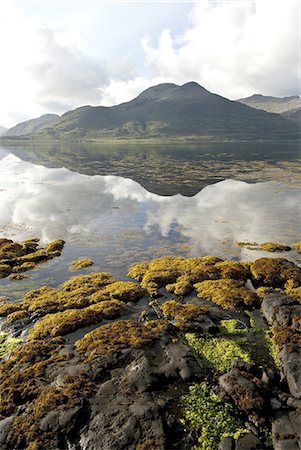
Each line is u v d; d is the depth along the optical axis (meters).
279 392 14.42
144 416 13.06
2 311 21.94
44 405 13.63
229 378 14.91
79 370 15.55
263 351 17.95
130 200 54.62
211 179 73.44
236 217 43.50
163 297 23.97
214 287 24.50
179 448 12.24
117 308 21.53
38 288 25.72
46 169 97.12
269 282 25.58
